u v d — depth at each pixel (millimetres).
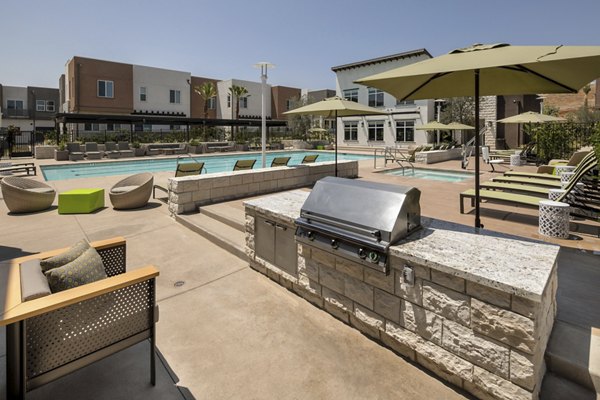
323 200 3074
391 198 2742
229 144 27359
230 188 7496
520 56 2471
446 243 2607
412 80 3502
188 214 6625
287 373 2492
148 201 8273
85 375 2449
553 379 2227
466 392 2277
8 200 6934
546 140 14312
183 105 35594
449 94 4066
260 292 3713
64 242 5336
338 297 3045
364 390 2326
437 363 2355
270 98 42688
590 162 5031
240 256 4664
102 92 30297
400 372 2488
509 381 2018
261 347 2789
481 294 2090
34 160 19734
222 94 39219
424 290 2383
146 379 2420
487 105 25359
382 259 2559
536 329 1915
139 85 32469
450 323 2258
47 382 1923
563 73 2744
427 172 13688
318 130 31766
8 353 1821
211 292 3719
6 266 2430
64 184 10508
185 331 3010
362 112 9023
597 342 2340
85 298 1991
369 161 18234
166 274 4180
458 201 7293
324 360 2631
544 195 6340
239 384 2387
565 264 3736
